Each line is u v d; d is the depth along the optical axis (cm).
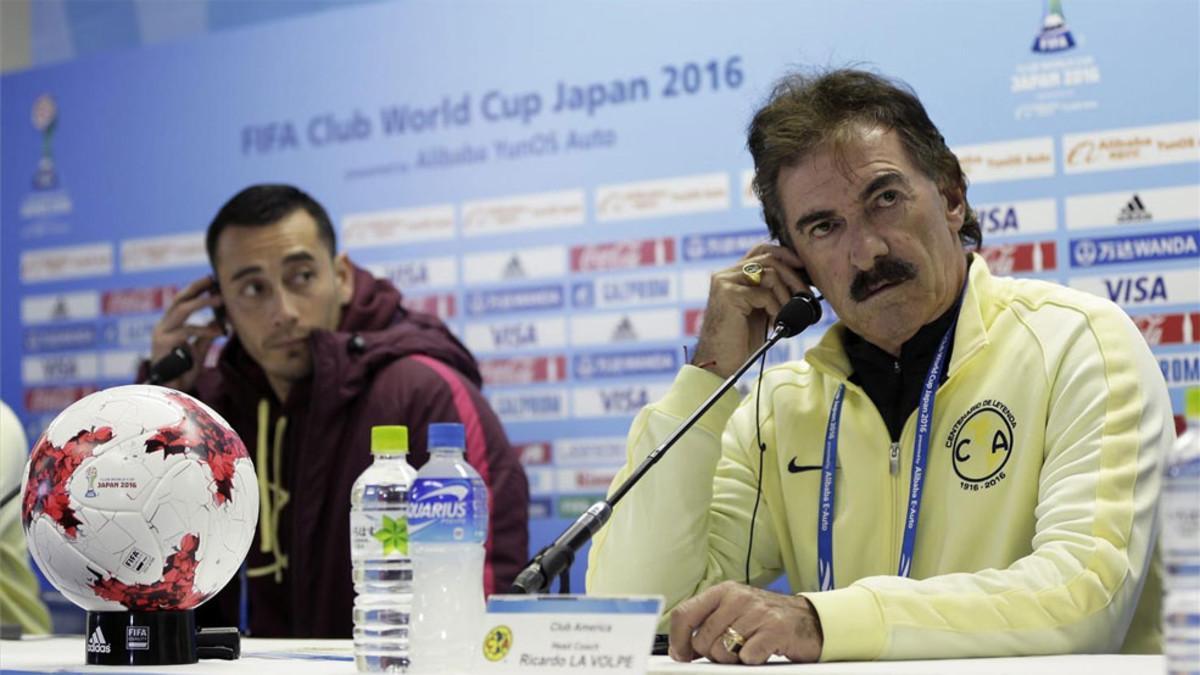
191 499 224
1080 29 436
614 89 501
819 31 470
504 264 515
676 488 280
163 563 223
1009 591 222
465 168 523
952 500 272
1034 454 264
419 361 434
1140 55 430
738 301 290
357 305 455
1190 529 171
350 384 426
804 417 299
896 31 459
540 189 511
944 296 281
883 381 289
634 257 495
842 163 272
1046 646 221
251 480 237
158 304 569
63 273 586
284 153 553
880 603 215
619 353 496
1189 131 423
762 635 209
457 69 526
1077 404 257
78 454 224
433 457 225
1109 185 431
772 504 303
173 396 234
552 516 502
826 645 211
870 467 285
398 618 237
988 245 443
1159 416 254
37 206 591
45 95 591
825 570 288
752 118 296
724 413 284
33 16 593
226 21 564
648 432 285
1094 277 431
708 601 218
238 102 561
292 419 445
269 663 233
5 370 593
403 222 531
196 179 565
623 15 501
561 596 186
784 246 296
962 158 447
